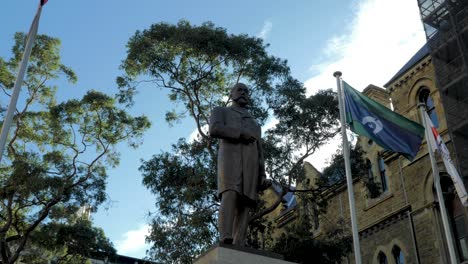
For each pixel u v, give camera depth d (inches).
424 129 698.8
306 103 1019.9
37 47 1290.6
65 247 1269.7
